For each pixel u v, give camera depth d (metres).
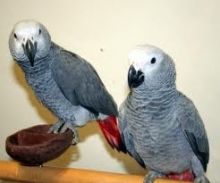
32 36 1.07
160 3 1.29
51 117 1.49
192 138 1.05
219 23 1.23
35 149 1.02
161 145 1.06
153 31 1.31
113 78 1.38
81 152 1.47
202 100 1.28
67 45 1.42
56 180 1.08
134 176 1.05
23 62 1.12
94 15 1.37
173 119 1.04
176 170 1.13
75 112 1.17
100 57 1.38
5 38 1.50
